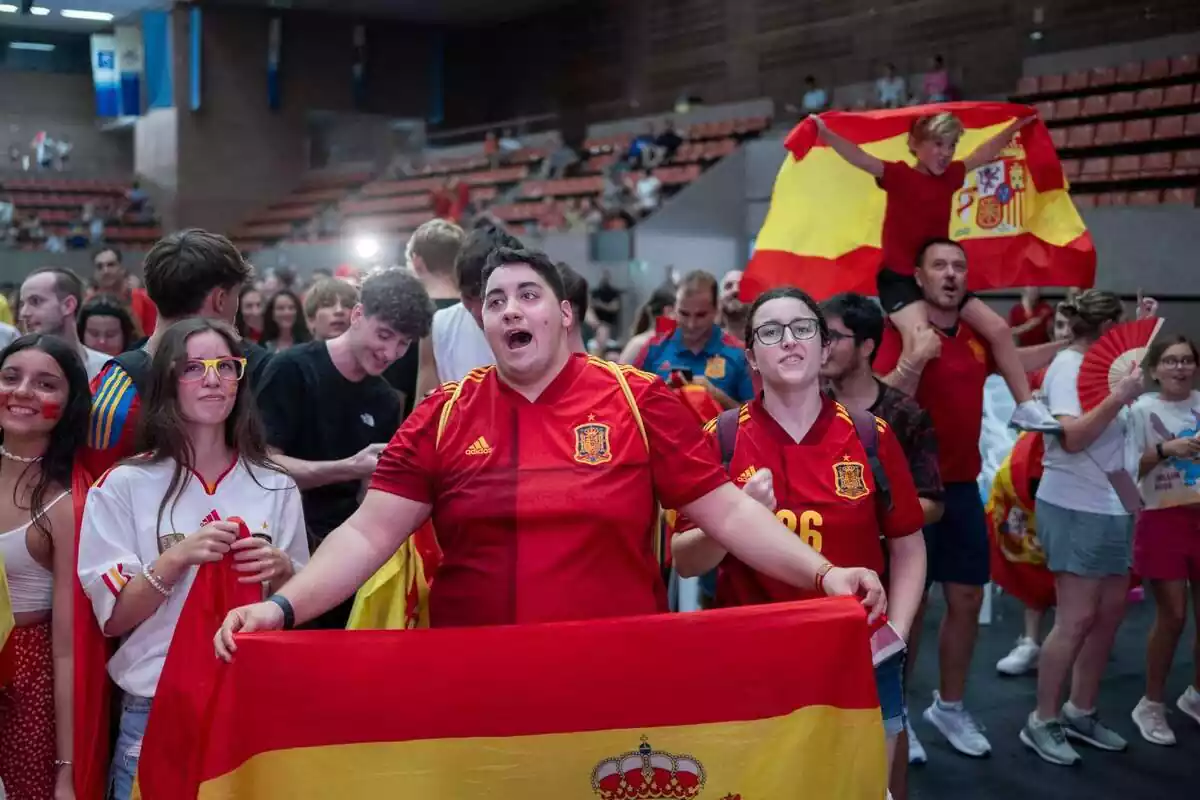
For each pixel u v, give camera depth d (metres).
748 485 2.36
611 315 15.73
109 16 26.12
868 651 2.19
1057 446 4.44
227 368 2.51
